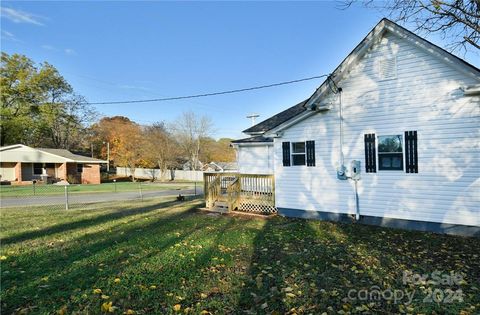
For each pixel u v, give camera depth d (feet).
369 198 30.99
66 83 137.28
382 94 29.94
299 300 13.44
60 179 110.01
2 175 102.47
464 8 24.23
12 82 120.47
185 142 166.71
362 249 21.71
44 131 133.59
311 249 21.71
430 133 27.37
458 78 25.86
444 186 26.78
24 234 26.63
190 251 20.95
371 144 30.68
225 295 13.93
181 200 55.16
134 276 16.15
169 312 12.30
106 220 33.76
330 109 33.37
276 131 37.19
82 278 15.84
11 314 12.12
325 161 33.94
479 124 25.14
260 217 36.11
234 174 41.27
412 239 24.73
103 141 161.07
